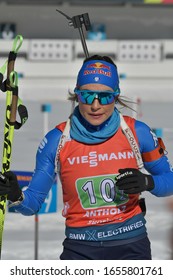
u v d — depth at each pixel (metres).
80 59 60.97
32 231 14.02
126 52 60.59
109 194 6.67
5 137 6.49
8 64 6.51
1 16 71.25
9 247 12.84
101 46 61.09
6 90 6.55
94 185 6.67
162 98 48.00
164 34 72.31
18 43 6.54
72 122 6.72
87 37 67.06
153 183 6.60
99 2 69.50
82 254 6.81
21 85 53.94
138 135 6.77
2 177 6.35
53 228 14.29
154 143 6.85
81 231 6.78
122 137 6.73
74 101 6.99
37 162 6.87
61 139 6.73
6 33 68.94
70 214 6.83
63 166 6.74
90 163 6.66
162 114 37.50
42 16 71.69
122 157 6.68
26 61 59.91
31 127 31.25
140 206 6.88
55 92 50.06
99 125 6.64
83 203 6.74
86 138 6.64
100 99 6.53
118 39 72.19
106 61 6.73
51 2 71.56
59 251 12.63
